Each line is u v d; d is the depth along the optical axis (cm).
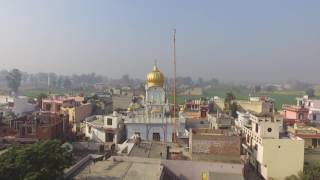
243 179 4184
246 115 6494
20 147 3759
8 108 9388
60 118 6969
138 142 5700
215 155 4756
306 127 6675
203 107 10262
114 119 6919
